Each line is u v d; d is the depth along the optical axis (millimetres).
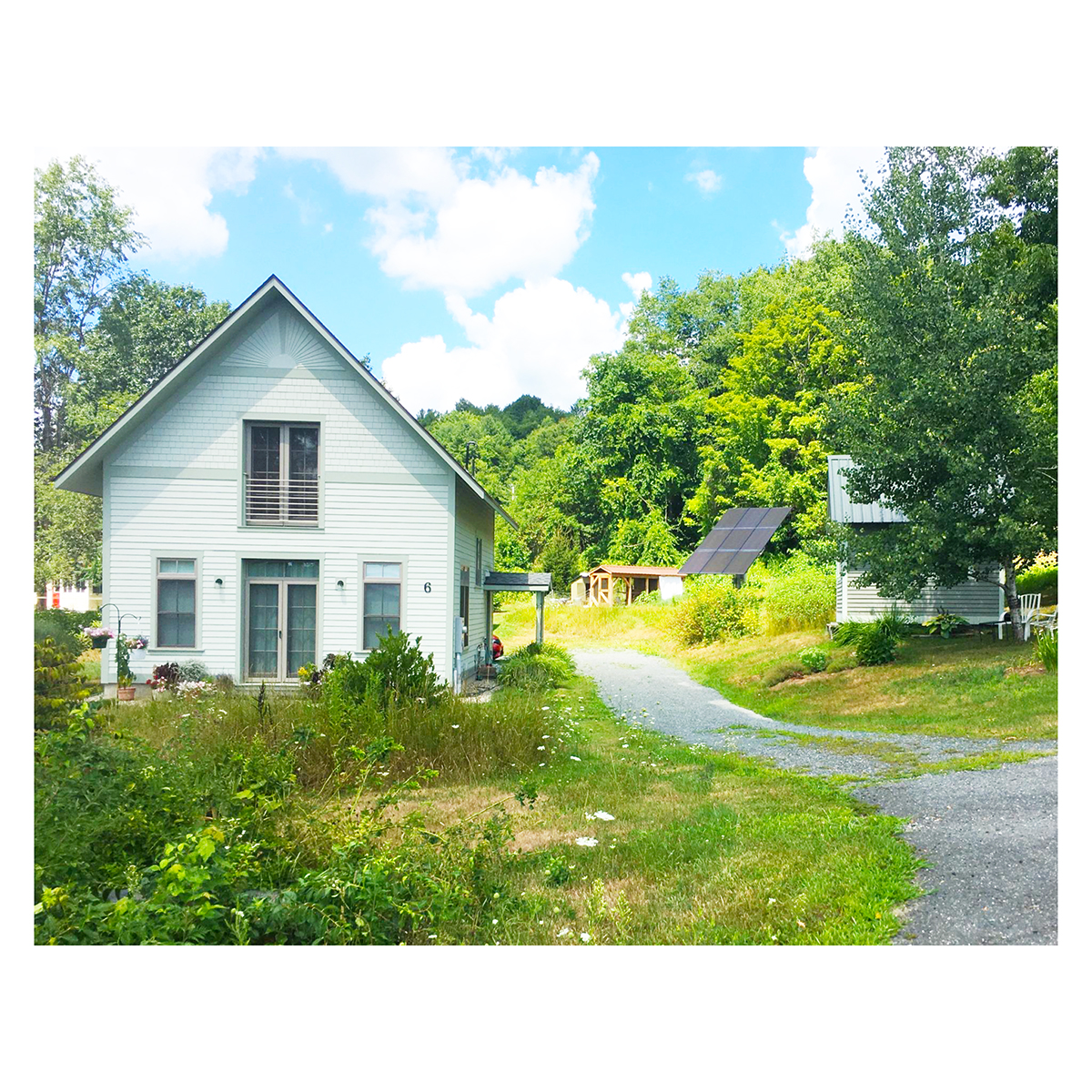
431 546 15352
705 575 32812
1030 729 9539
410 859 4684
